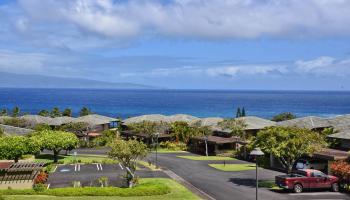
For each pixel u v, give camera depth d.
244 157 76.12
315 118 81.94
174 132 95.81
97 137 99.38
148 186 45.78
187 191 46.22
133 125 97.81
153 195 44.06
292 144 47.50
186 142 94.50
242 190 47.38
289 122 84.00
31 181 48.09
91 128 105.88
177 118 106.50
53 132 71.62
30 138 65.94
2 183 47.28
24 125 108.75
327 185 46.41
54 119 110.62
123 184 50.69
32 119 110.56
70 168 64.12
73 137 71.56
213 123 97.44
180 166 66.38
